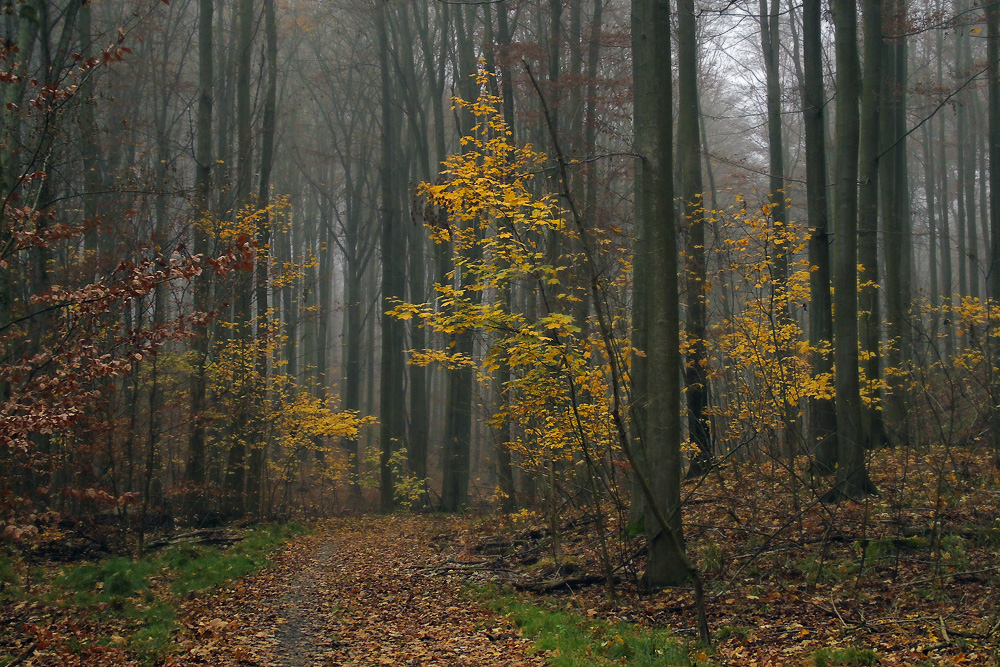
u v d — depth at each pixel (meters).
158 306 12.77
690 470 14.50
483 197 8.56
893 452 13.41
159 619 8.91
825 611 7.67
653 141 9.37
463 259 9.05
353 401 31.16
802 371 13.10
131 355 6.56
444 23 27.83
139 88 26.53
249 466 19.72
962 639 6.31
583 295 13.85
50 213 7.52
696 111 15.24
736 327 12.05
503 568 11.98
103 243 16.08
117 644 7.70
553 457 11.73
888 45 18.31
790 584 8.70
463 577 11.49
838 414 11.41
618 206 19.31
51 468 12.12
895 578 8.30
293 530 18.53
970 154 34.66
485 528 15.90
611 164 18.55
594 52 19.61
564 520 13.78
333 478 23.64
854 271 11.59
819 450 12.38
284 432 19.55
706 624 7.09
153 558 12.67
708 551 10.12
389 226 25.98
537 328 8.60
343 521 21.55
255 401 18.52
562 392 9.50
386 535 18.12
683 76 15.27
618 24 25.48
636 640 7.12
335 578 12.24
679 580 9.26
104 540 13.22
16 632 8.11
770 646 6.88
